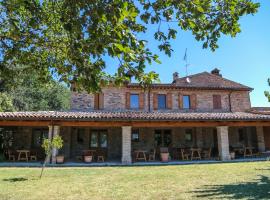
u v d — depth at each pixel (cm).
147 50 411
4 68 573
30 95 3494
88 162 1783
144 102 2180
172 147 2145
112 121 1723
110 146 2088
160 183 989
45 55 600
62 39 577
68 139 2014
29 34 558
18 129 2027
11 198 762
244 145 2261
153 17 471
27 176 1178
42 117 1619
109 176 1177
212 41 504
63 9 386
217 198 738
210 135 2217
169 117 1742
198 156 2091
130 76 429
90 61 418
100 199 745
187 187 906
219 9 496
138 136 2119
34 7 444
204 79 2505
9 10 530
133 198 752
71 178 1124
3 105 2505
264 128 2356
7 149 1941
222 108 2291
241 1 477
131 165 1638
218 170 1334
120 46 349
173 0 460
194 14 467
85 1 354
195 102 2248
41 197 775
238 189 859
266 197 743
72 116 1644
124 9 343
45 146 1248
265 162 1669
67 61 563
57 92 3706
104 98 2142
